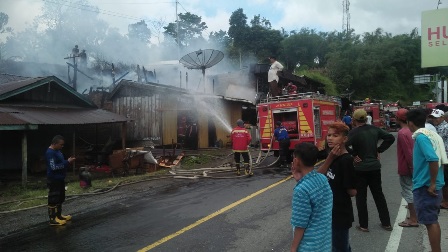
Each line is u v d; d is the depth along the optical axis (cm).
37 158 1356
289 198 769
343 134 370
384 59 6494
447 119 646
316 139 1248
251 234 545
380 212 550
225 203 744
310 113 1224
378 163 543
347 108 2453
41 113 1209
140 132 1827
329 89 4422
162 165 1339
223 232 559
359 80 5938
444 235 514
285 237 528
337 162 371
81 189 941
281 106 1285
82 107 1534
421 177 410
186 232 565
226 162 1416
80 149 1567
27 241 552
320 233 273
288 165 1261
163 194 862
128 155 1256
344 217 362
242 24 5722
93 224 629
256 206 710
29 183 1105
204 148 1872
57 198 630
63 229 607
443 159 408
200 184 976
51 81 1394
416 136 418
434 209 404
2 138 1335
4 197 907
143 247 507
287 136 1224
